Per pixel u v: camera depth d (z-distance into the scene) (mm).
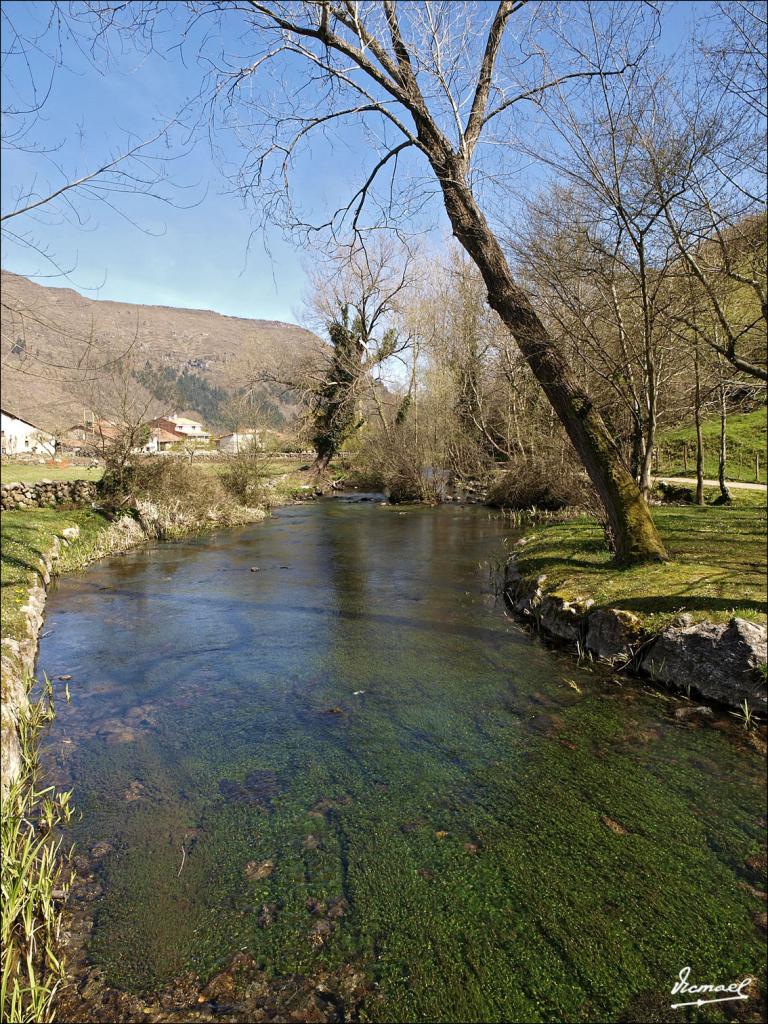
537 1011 2504
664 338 9906
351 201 9047
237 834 3670
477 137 8703
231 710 5426
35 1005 2447
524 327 8578
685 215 7820
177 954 2801
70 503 16234
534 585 8453
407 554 13547
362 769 4410
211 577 11227
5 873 2984
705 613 6035
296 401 34438
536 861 3410
